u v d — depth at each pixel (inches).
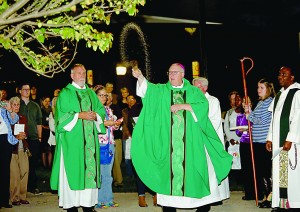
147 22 518.9
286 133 294.4
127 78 697.6
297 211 299.0
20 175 366.3
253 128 339.3
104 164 340.2
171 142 275.6
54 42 417.7
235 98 376.5
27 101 408.5
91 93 313.6
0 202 346.0
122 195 397.1
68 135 299.0
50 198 392.5
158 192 273.1
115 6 240.7
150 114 275.3
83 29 242.1
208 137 283.0
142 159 274.7
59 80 677.9
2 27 234.7
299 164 291.9
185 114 277.1
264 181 336.5
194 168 274.1
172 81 279.4
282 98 301.4
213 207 333.1
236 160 371.9
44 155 553.3
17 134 358.3
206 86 313.9
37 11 227.3
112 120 343.9
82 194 300.8
